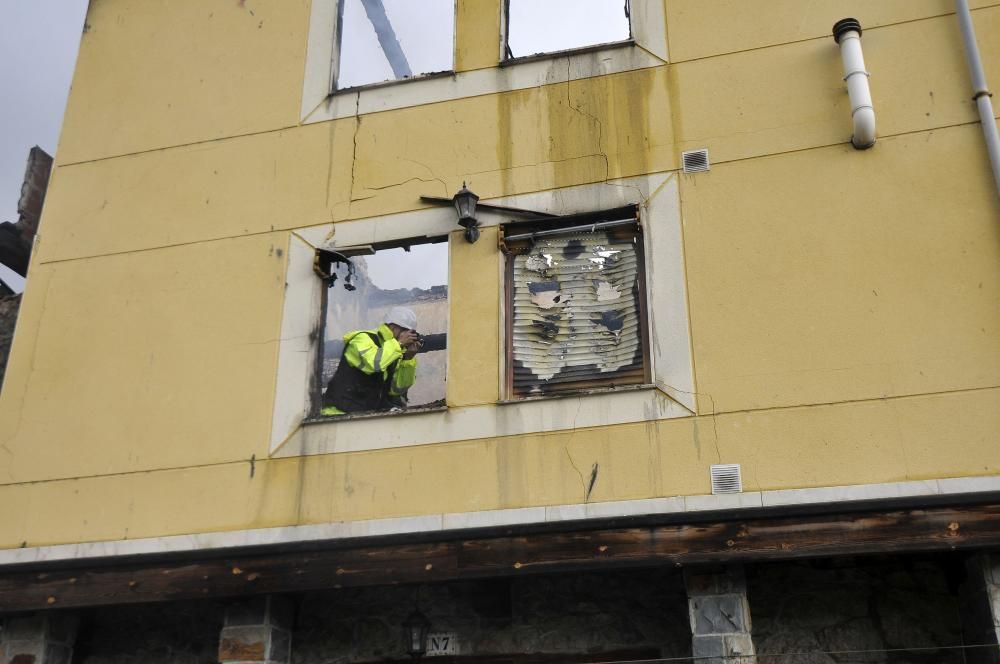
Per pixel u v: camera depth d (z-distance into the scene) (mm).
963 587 10148
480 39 13344
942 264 10719
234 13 14617
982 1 11703
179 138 14078
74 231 14000
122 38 15008
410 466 11422
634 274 11781
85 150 14445
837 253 11055
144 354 13000
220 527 11797
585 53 12828
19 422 13094
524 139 12641
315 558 11055
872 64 11742
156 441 12484
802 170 11508
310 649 11977
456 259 12297
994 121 11039
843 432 10328
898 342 10547
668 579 11195
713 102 12125
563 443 11047
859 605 10555
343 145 13320
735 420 10656
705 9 12578
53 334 13484
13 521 12539
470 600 11711
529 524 10539
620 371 11453
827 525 9727
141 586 11523
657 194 11883
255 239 13172
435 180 12781
